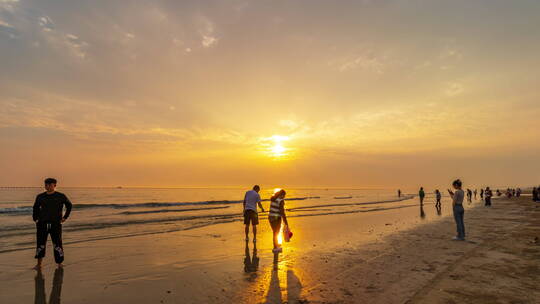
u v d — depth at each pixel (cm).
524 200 3822
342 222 1559
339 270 612
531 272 551
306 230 1262
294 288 501
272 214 827
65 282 561
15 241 982
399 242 932
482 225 1303
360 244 918
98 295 492
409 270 591
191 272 627
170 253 815
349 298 440
